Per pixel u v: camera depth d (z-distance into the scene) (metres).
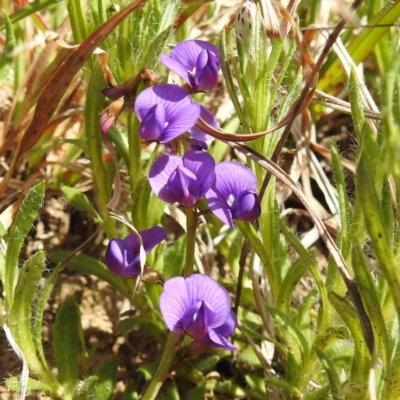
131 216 0.21
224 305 0.17
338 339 0.19
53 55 0.25
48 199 0.25
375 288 0.16
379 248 0.16
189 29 0.26
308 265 0.19
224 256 0.24
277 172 0.19
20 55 0.25
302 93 0.19
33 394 0.21
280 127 0.19
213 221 0.24
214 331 0.17
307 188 0.25
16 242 0.18
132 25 0.20
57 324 0.20
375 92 0.27
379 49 0.26
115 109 0.19
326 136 0.27
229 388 0.22
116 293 0.24
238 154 0.25
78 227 0.25
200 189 0.17
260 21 0.19
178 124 0.18
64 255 0.22
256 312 0.23
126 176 0.24
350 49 0.25
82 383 0.19
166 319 0.17
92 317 0.23
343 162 0.25
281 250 0.21
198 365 0.22
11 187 0.24
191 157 0.18
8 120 0.24
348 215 0.19
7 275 0.18
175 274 0.22
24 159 0.25
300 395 0.19
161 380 0.18
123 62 0.20
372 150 0.17
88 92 0.20
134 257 0.18
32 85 0.24
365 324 0.17
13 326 0.18
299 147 0.25
